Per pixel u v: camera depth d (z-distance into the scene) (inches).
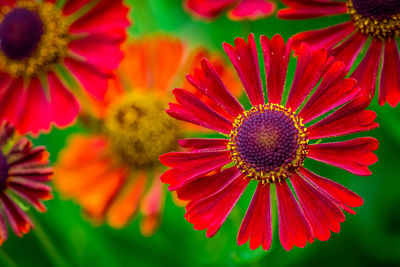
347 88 10.3
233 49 10.4
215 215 10.4
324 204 10.3
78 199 12.4
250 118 10.6
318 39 10.9
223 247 12.4
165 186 12.4
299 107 10.7
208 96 10.4
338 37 11.0
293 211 10.5
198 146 10.5
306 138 10.5
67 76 12.3
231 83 11.8
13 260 12.4
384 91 10.8
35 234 12.3
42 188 10.8
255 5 12.1
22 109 12.1
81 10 12.1
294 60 12.1
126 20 11.8
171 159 10.3
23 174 10.9
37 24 12.1
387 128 12.3
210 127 10.4
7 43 12.1
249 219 10.4
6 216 11.0
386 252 12.4
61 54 12.1
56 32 12.0
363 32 10.9
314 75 10.4
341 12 11.0
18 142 10.9
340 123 10.4
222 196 10.5
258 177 10.5
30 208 12.3
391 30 10.9
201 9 12.3
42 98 12.1
